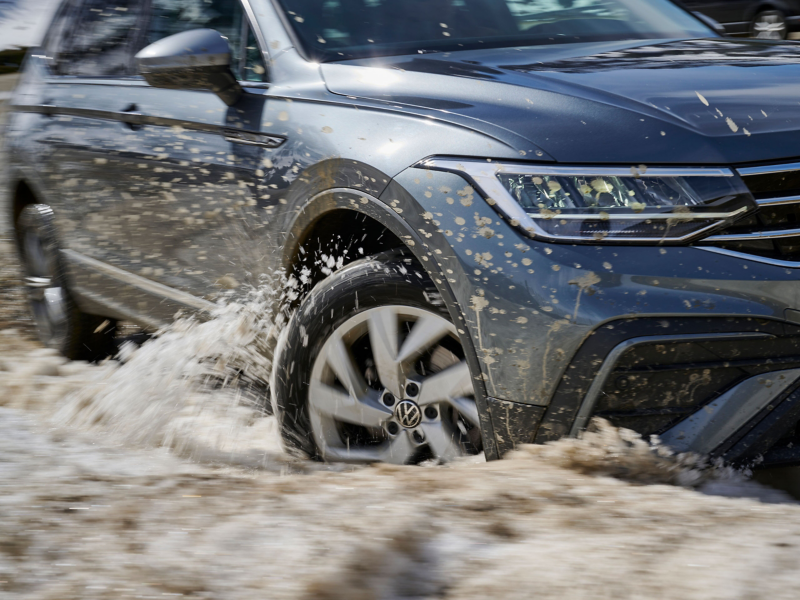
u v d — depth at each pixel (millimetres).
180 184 3188
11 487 2260
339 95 2781
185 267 3275
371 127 2590
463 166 2342
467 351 2311
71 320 4230
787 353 2188
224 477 2393
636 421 2184
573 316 2148
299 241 2754
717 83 2561
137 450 2770
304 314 2672
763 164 2229
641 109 2357
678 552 1795
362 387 2639
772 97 2449
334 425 2703
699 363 2166
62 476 2367
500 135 2354
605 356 2141
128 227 3551
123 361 3520
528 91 2496
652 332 2127
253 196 2889
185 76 2938
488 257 2250
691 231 2180
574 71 2686
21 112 4422
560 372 2184
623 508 2016
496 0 3525
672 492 2111
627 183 2217
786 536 1848
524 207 2242
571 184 2236
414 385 2537
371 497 2143
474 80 2615
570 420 2205
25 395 3477
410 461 2578
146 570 1808
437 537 1915
